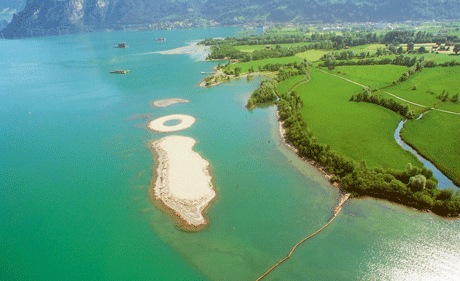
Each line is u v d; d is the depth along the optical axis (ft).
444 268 177.99
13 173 290.15
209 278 179.32
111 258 193.16
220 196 249.34
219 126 389.60
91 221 224.94
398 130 349.20
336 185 255.70
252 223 219.41
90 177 280.92
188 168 288.92
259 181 268.62
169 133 370.73
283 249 196.95
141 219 225.76
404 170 249.55
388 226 209.97
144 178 276.82
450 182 253.24
